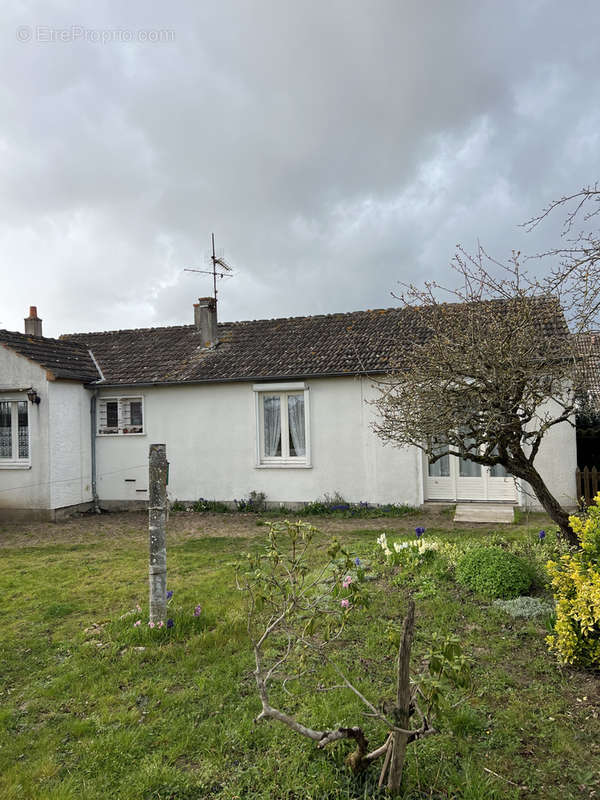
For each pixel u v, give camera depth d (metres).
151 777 3.42
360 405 13.11
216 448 14.41
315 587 5.84
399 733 3.04
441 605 5.96
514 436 6.45
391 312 15.73
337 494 13.34
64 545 10.73
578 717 3.85
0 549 10.52
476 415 6.23
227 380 13.91
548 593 6.14
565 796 3.11
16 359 14.07
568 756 3.45
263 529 11.65
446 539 9.15
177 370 15.02
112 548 10.30
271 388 13.81
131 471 15.11
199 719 4.08
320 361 13.68
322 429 13.45
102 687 4.60
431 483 12.99
